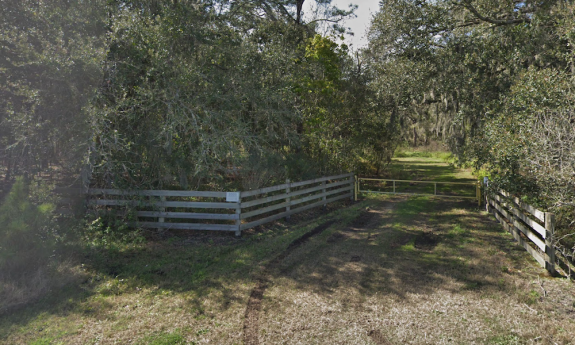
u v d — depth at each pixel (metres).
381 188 16.52
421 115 21.86
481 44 12.48
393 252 7.12
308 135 13.08
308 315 4.61
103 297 5.08
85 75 7.57
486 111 11.98
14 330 4.18
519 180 8.23
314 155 13.55
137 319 4.48
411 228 9.16
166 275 5.90
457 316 4.56
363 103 16.27
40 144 7.82
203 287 5.45
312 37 15.77
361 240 8.01
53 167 9.12
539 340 4.03
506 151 8.23
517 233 7.84
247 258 6.73
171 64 9.06
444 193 15.15
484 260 6.58
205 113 8.80
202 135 8.44
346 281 5.67
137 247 7.20
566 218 7.19
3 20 7.77
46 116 7.70
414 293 5.22
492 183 10.18
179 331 4.21
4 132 8.10
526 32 11.36
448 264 6.39
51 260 6.03
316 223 9.65
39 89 7.45
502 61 12.30
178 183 10.33
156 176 9.32
